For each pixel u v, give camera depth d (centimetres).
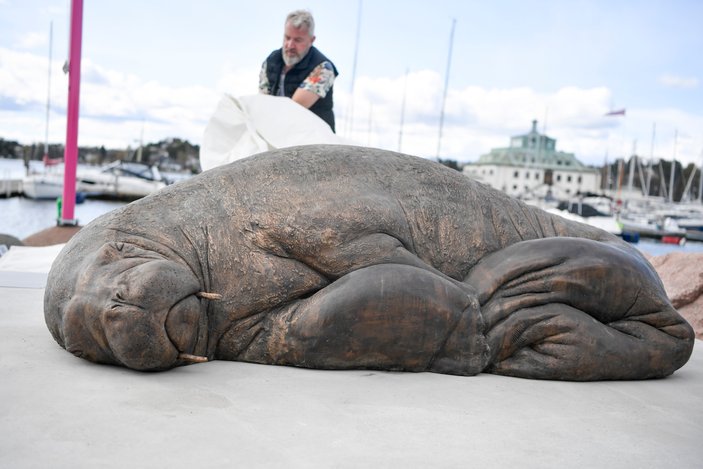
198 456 235
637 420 303
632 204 4812
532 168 8244
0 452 230
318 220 359
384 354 345
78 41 988
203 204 366
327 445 250
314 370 346
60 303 342
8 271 666
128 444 242
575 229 436
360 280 342
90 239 354
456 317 347
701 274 620
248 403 290
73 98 998
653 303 382
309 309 345
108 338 314
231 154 624
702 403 338
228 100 635
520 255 378
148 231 355
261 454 239
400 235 372
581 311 373
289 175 374
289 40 655
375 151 404
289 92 679
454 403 307
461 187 409
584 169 8294
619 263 377
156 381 314
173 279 321
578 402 325
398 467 235
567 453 258
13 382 300
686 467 251
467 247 395
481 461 245
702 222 3547
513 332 362
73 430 251
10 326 416
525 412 303
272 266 358
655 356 376
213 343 359
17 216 1666
